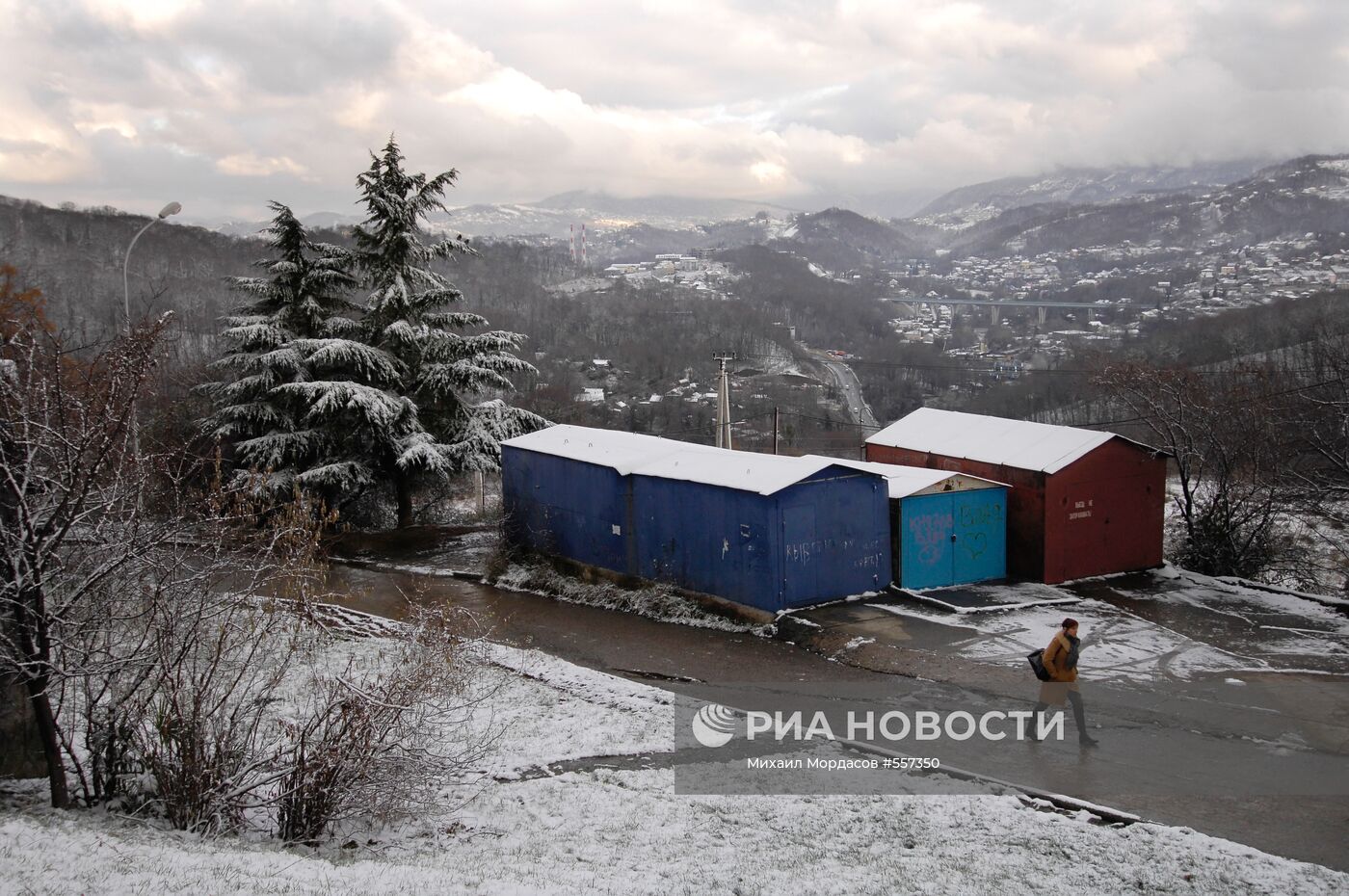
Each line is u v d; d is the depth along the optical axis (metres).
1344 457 21.03
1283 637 15.38
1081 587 18.62
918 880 7.68
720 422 29.98
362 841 8.27
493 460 26.17
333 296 27.42
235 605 8.45
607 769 10.68
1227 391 26.20
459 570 22.73
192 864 6.55
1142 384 24.81
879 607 17.17
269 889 6.19
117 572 7.79
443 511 31.14
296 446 24.75
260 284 26.45
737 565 17.52
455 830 8.77
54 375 7.67
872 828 8.96
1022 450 19.92
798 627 16.25
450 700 11.45
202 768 7.91
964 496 18.72
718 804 9.60
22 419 7.15
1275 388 27.80
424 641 10.48
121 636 8.12
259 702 8.49
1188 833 8.76
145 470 8.30
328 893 6.26
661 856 8.17
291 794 8.17
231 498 12.22
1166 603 17.44
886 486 18.05
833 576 17.50
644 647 16.20
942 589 18.42
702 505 18.23
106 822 7.53
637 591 19.50
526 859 7.93
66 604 7.19
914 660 14.42
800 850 8.39
